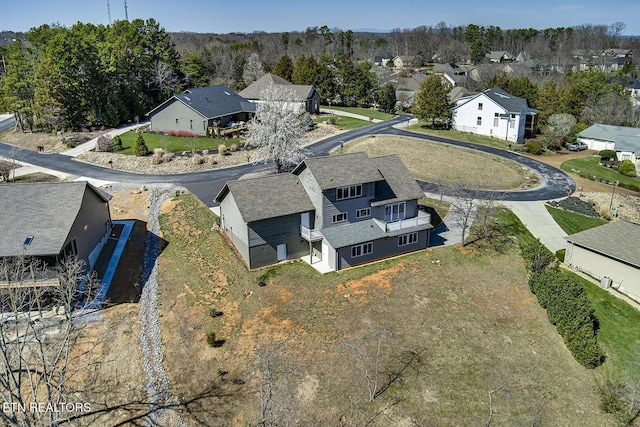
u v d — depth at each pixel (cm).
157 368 2712
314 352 2683
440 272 3456
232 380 2578
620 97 9031
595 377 2647
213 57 11856
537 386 2547
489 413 2364
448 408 2377
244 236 3419
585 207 4731
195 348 2817
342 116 8219
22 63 6644
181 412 2452
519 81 8475
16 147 6172
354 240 3438
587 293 3388
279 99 5628
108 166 5366
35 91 6625
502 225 4203
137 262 3659
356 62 14962
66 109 6631
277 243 3503
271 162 5475
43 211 3231
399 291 3212
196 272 3469
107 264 3594
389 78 12206
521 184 5319
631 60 14988
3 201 3266
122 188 4753
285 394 2422
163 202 4469
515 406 2412
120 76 7500
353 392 2436
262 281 3291
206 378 2622
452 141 6681
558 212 4616
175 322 3023
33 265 2952
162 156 5416
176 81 8400
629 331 3031
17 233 3072
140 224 4150
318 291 3188
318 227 3578
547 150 6844
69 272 2819
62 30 7650
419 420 2308
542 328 2973
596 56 18162
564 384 2577
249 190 3506
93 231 3591
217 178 4997
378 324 2902
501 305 3161
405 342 2777
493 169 5625
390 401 2398
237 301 3142
